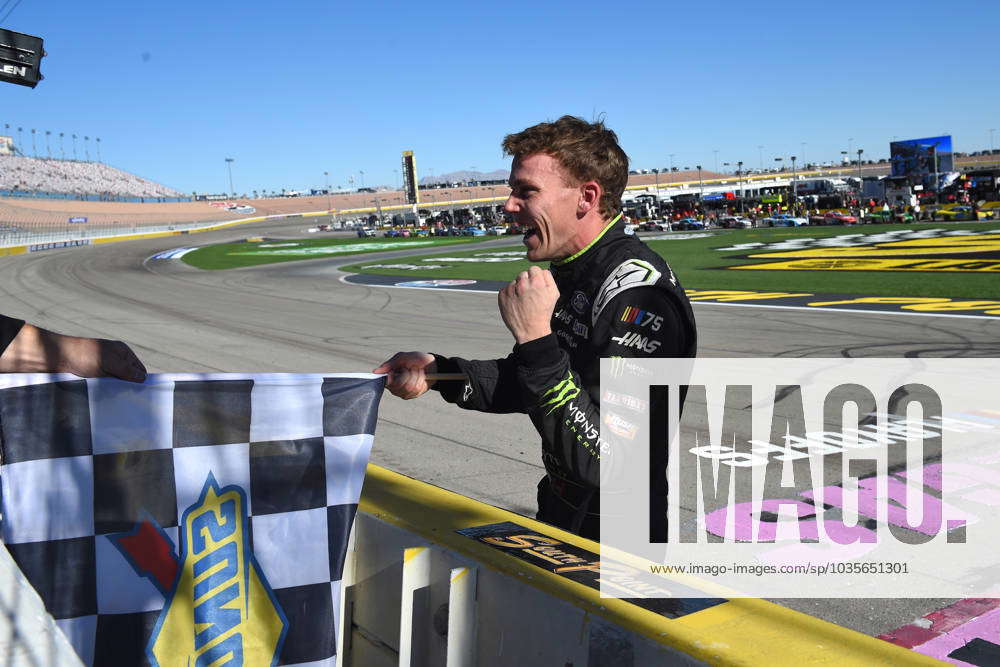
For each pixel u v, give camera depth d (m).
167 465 1.25
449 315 15.94
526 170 1.52
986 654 2.91
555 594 1.09
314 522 1.34
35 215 100.00
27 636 1.15
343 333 13.57
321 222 134.12
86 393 1.21
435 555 1.28
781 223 55.50
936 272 19.25
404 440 6.18
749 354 9.84
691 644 0.93
